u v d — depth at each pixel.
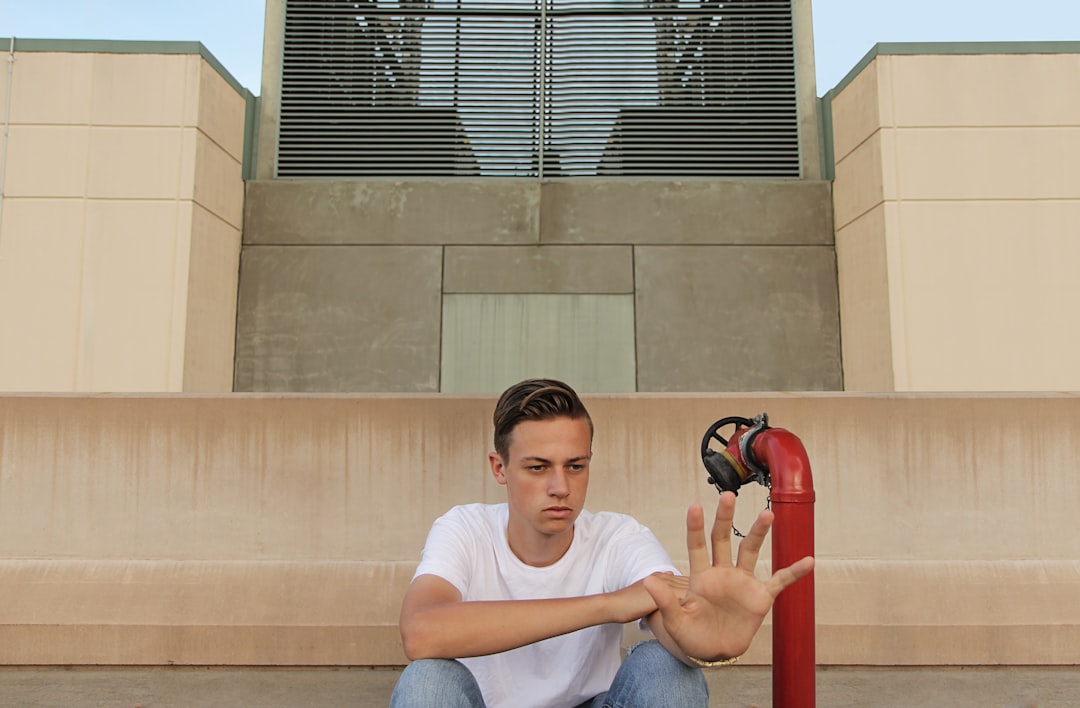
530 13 9.79
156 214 8.35
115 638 2.65
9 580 2.70
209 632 2.66
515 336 9.28
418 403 2.83
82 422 2.82
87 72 8.55
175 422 2.83
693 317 9.32
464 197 9.45
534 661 1.58
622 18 9.81
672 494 2.79
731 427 2.83
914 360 8.26
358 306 9.31
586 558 1.62
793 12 9.84
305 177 9.63
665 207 9.46
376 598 2.68
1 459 2.79
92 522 2.76
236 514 2.78
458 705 1.33
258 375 9.21
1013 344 8.34
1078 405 2.86
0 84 8.51
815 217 9.49
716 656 1.26
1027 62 8.63
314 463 2.81
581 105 9.71
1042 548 2.78
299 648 2.65
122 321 8.24
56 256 8.31
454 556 1.54
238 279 9.35
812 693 1.58
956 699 2.32
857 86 9.06
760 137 9.74
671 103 9.76
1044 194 8.49
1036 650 2.66
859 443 2.81
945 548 2.77
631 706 1.39
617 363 9.26
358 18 9.82
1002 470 2.81
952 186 8.47
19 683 2.47
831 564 2.74
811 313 9.36
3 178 8.41
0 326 8.24
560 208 9.45
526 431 1.46
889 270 8.38
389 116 9.71
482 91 9.73
